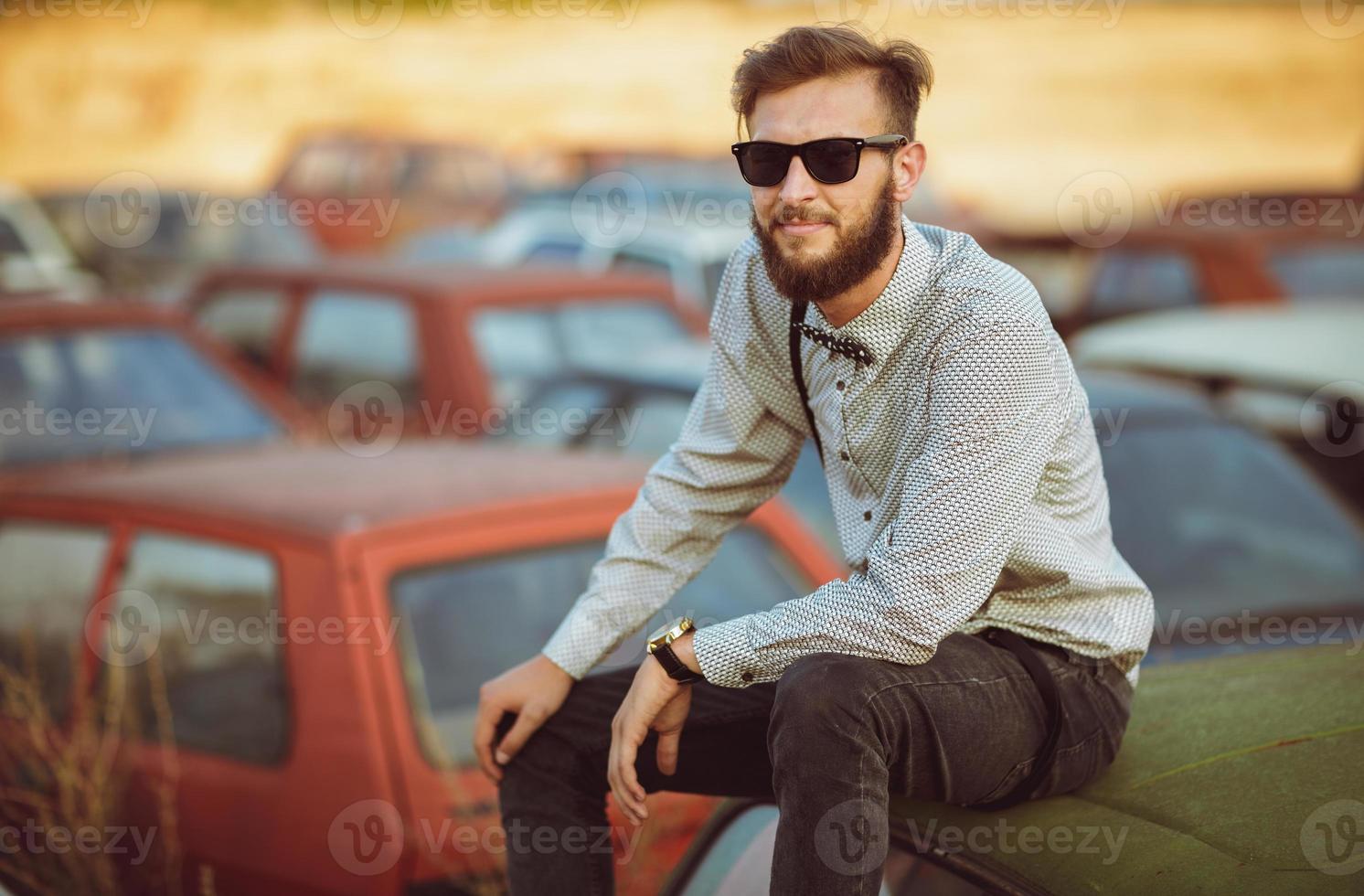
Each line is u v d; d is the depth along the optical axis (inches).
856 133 83.7
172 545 156.2
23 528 172.6
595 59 1219.2
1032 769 84.7
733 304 96.9
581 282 298.4
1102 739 86.7
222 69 1188.5
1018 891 77.4
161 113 1115.3
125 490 168.4
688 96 1119.6
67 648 159.0
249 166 1018.7
